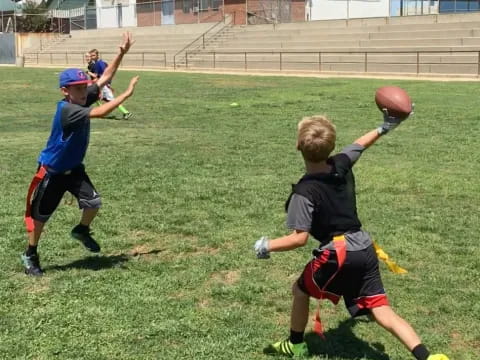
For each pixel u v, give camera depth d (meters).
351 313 3.38
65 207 6.84
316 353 3.73
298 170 8.75
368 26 34.91
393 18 34.50
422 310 4.29
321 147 3.27
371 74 29.80
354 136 11.70
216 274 4.99
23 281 4.84
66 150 4.64
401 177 8.16
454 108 15.69
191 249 5.55
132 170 8.81
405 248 5.51
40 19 59.94
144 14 51.47
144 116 15.57
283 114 15.46
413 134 11.85
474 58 28.06
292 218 3.28
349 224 3.31
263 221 6.35
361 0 44.50
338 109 16.17
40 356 3.69
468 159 9.39
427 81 25.05
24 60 51.38
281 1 42.84
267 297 4.52
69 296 4.55
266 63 36.12
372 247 3.37
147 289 4.67
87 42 53.06
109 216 6.55
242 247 5.58
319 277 3.34
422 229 6.04
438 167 8.85
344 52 33.00
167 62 42.06
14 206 6.99
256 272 4.99
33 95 22.03
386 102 3.62
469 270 5.00
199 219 6.44
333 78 28.39
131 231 6.09
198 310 4.31
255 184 7.89
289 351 3.65
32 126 14.13
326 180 3.32
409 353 3.73
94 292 4.62
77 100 4.65
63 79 4.56
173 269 5.08
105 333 3.97
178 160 9.55
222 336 3.93
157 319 4.17
